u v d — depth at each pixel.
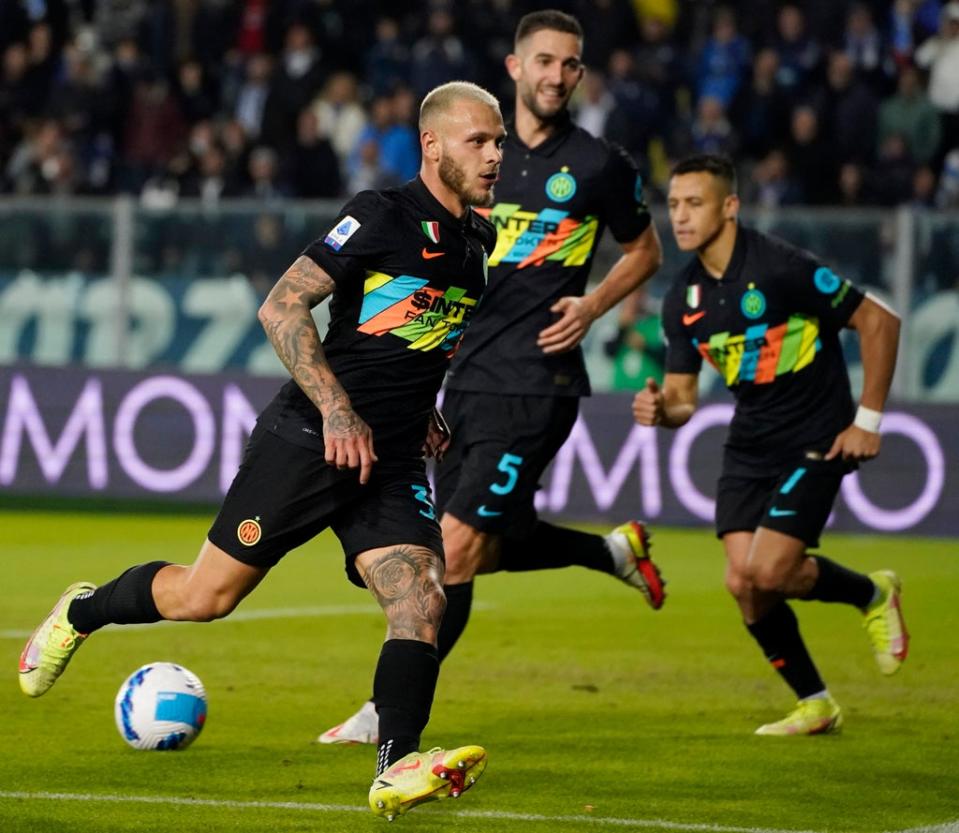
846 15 62.16
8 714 23.00
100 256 52.06
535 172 23.72
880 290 47.00
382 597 16.95
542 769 20.17
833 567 23.38
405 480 17.59
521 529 23.73
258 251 51.06
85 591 18.91
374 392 17.38
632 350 48.31
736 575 23.27
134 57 66.75
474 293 17.70
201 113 65.94
